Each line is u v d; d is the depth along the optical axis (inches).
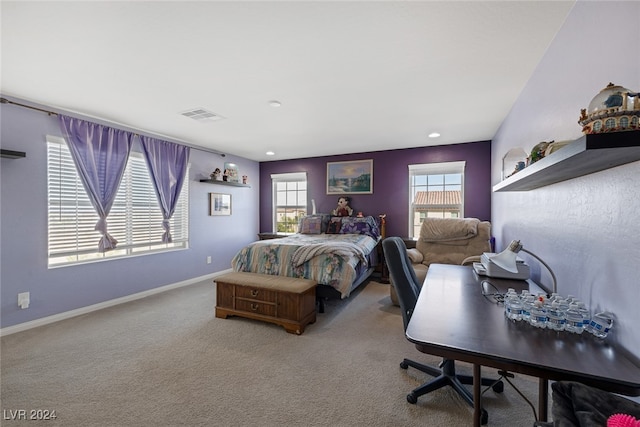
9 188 106.3
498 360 37.3
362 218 193.5
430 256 153.0
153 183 156.2
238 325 114.7
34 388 73.6
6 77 92.0
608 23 46.1
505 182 74.7
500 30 68.0
